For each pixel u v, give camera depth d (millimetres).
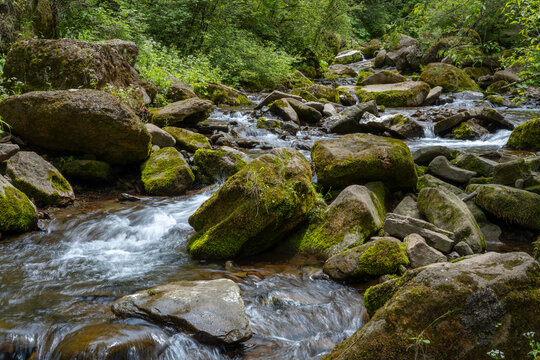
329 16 24203
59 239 5266
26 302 3699
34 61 8203
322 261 4781
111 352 2975
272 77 17766
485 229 5383
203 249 4789
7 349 3070
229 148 7582
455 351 2395
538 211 5164
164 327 3270
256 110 12164
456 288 2490
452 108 13180
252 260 4848
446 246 4520
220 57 17359
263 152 8625
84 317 3438
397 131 9961
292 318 3619
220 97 13867
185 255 4945
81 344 3039
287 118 11250
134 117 6871
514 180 5836
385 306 2627
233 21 20203
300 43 23672
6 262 4555
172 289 3682
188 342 3141
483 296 2455
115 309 3453
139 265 4621
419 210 5473
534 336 2400
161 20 16656
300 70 21703
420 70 21312
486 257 2754
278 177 5016
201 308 3336
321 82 20312
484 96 15258
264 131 10164
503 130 10133
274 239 5012
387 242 4328
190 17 17094
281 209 4836
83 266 4539
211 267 4605
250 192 4797
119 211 6125
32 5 10641
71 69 8234
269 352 3188
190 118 9586
